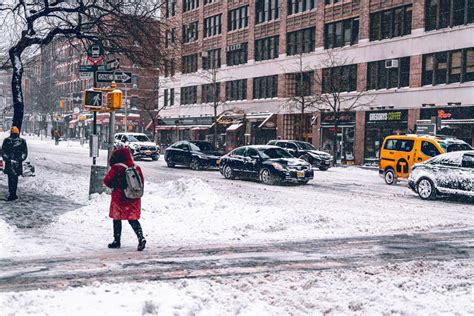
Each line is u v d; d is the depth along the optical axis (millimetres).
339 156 39906
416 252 8797
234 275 6930
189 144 29891
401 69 35625
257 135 48406
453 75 32281
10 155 13594
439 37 32906
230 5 52844
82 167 26547
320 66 41781
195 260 7805
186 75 59750
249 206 13023
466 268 7582
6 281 6340
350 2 39344
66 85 86125
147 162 35750
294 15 44781
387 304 5684
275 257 8180
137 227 8484
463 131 30938
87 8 18938
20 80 19469
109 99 13539
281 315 5227
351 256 8391
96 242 9008
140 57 20703
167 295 5668
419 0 34188
